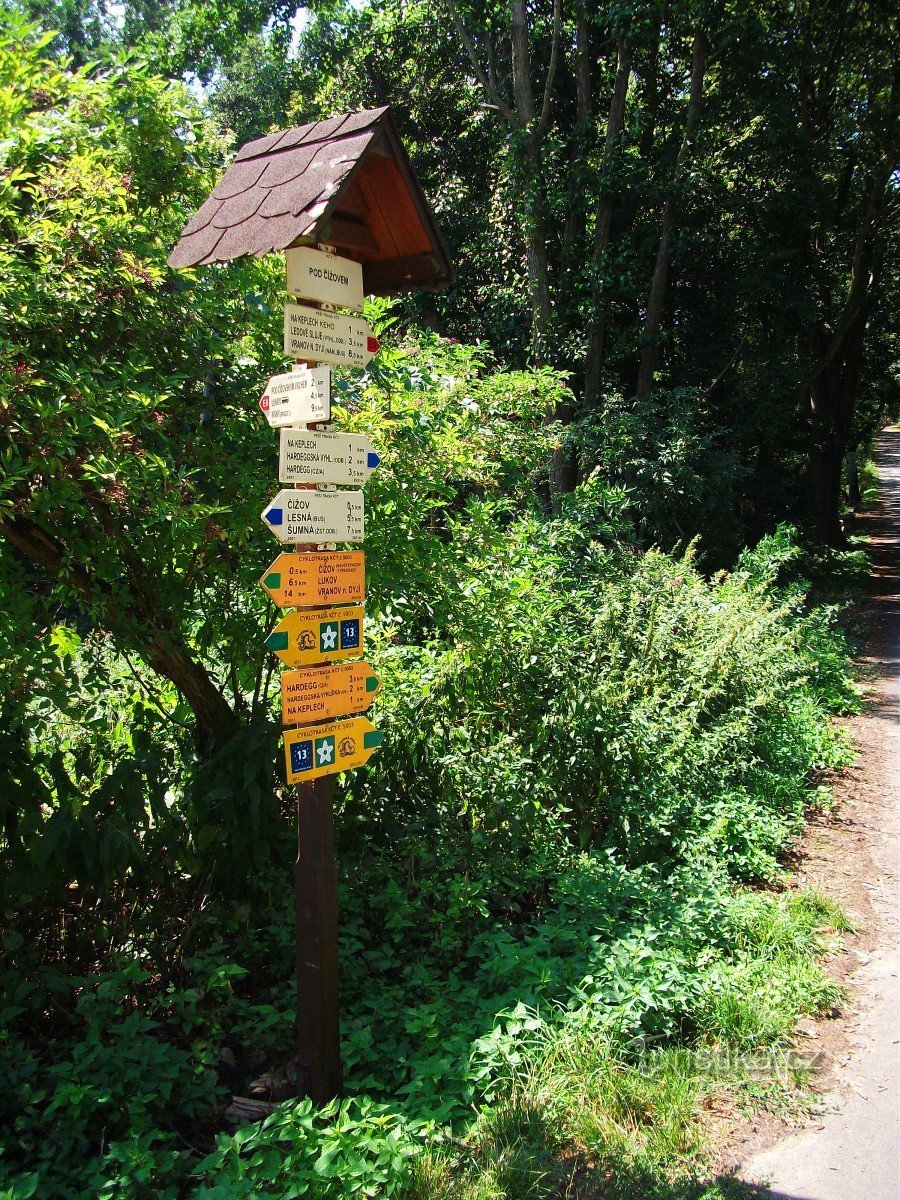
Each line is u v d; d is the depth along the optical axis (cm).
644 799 587
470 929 475
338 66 1839
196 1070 357
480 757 567
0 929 404
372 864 499
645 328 1684
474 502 562
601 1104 359
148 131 451
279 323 443
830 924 541
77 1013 384
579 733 586
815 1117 376
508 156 1548
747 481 1959
